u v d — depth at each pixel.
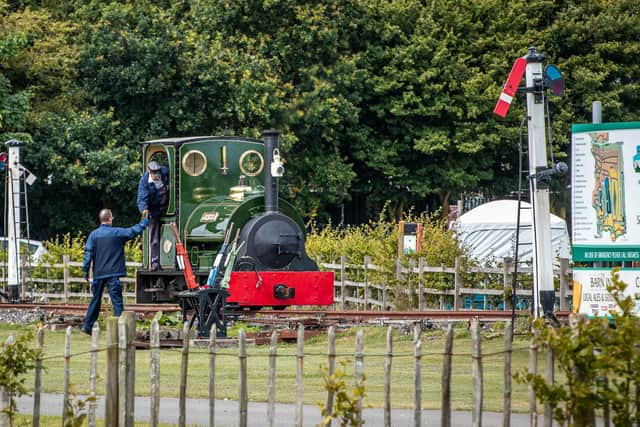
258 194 51.84
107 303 66.12
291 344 44.06
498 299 52.22
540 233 39.34
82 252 72.56
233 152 52.66
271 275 48.50
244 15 100.19
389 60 109.12
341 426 20.22
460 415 26.98
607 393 18.89
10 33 92.50
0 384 22.17
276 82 97.38
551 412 19.56
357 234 69.06
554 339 19.36
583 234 38.44
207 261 50.53
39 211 100.00
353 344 42.97
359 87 105.06
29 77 96.81
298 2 101.44
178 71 94.69
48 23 100.50
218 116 95.56
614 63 112.69
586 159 38.34
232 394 30.31
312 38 99.69
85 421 26.38
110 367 22.22
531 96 39.50
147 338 42.50
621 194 37.66
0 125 90.19
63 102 97.25
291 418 26.58
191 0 102.31
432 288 53.59
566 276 47.78
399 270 55.66
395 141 110.19
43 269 72.50
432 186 111.75
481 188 119.38
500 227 71.25
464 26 111.31
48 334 47.88
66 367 22.27
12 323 53.12
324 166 103.00
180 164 51.34
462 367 35.72
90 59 95.00
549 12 114.94
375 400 29.11
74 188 92.94
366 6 106.81
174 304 53.56
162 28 95.44
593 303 38.06
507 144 111.75
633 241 37.56
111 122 96.00
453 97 108.50
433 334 44.03
